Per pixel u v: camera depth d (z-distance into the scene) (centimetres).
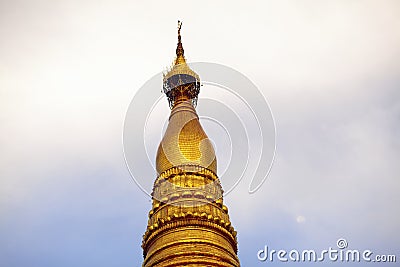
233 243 6219
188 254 5741
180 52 7981
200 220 6084
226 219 6341
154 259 5869
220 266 5725
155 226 6169
